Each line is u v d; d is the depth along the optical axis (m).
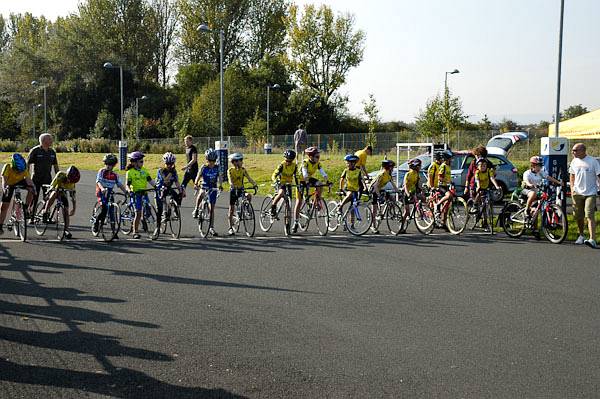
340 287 8.68
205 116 65.50
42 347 6.02
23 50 73.88
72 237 13.12
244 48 73.50
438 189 14.84
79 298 7.97
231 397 4.85
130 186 13.00
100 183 12.65
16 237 12.95
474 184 14.63
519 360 5.72
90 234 13.63
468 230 14.98
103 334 6.45
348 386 5.07
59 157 51.41
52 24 78.31
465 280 9.22
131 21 75.19
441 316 7.20
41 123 73.06
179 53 74.44
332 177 25.62
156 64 78.56
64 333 6.48
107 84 72.12
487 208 14.49
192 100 71.00
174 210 13.16
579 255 11.55
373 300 7.95
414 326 6.79
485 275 9.60
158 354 5.83
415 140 46.72
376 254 11.52
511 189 21.70
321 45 69.50
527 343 6.22
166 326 6.74
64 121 71.00
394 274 9.63
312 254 11.45
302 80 70.56
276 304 7.72
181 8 71.56
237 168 13.66
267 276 9.41
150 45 76.31
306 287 8.67
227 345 6.10
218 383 5.12
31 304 7.65
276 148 53.50
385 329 6.67
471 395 4.90
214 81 67.00
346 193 14.13
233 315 7.20
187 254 11.31
